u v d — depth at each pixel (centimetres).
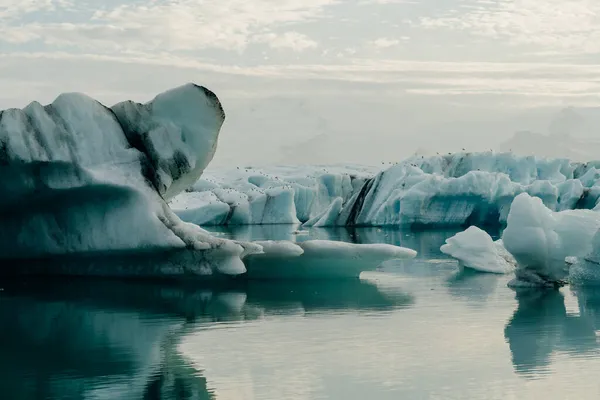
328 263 2633
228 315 2012
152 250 2491
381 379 1441
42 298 2247
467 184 5866
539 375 1462
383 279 2672
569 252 2412
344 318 1977
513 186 6053
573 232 2416
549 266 2444
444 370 1495
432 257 3453
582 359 1566
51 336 1791
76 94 2531
